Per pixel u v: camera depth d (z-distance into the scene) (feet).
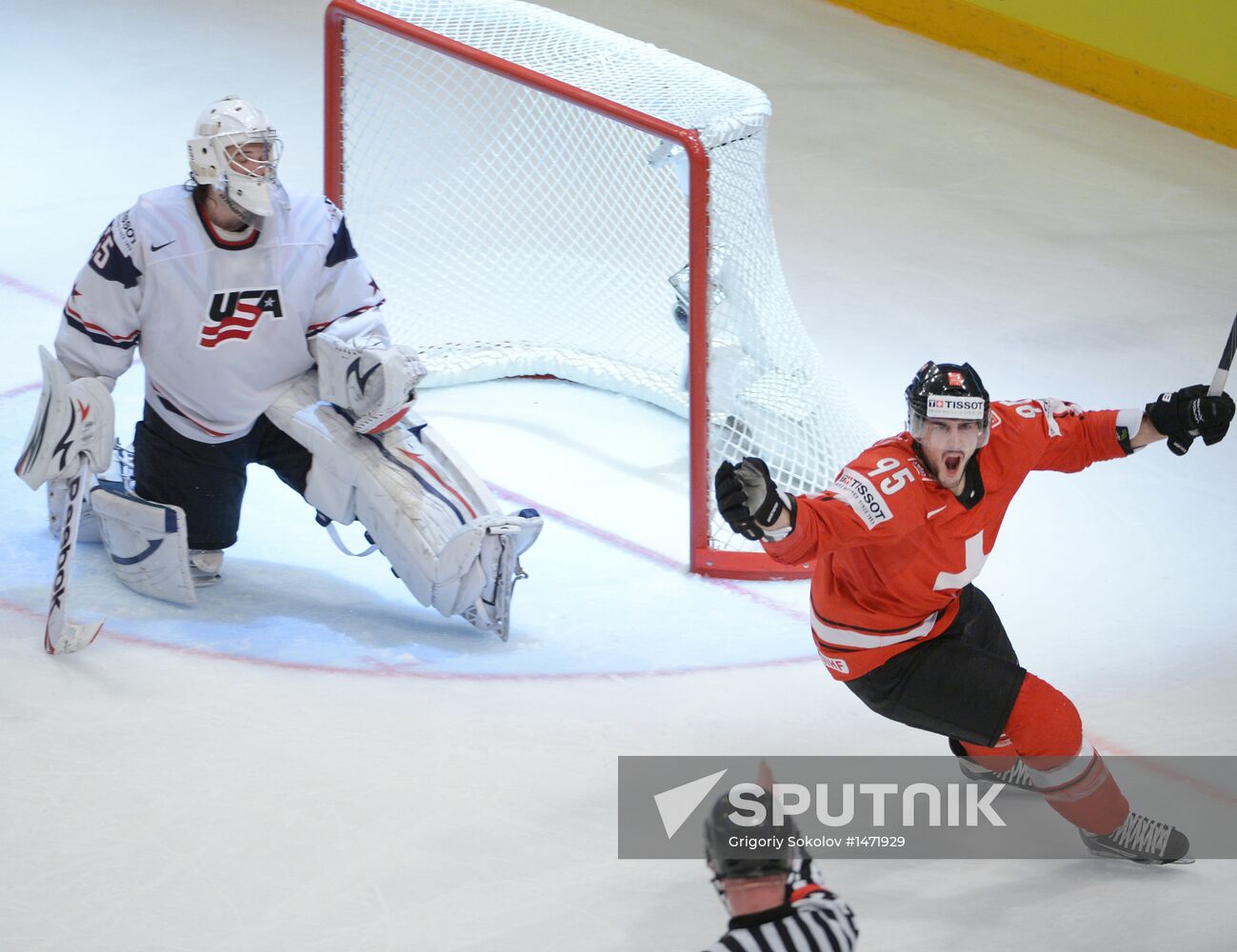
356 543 62.39
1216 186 109.91
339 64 71.61
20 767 44.60
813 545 37.50
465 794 45.01
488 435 72.74
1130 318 90.02
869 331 86.22
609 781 46.26
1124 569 63.67
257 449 57.31
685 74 65.77
